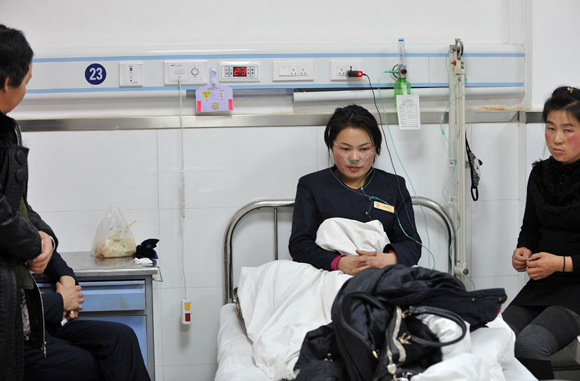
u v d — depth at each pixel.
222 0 2.87
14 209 1.77
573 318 2.31
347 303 1.73
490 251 3.01
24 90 1.93
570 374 2.93
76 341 2.27
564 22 2.88
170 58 2.77
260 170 2.87
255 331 2.23
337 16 2.92
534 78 2.90
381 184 2.66
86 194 2.83
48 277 2.38
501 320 2.08
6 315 1.73
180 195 2.86
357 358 1.66
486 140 2.95
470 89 2.92
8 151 1.79
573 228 2.42
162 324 2.91
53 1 2.81
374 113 2.88
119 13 2.84
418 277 1.85
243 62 2.79
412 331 1.73
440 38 2.96
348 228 2.48
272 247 2.91
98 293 2.46
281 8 2.90
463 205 2.79
